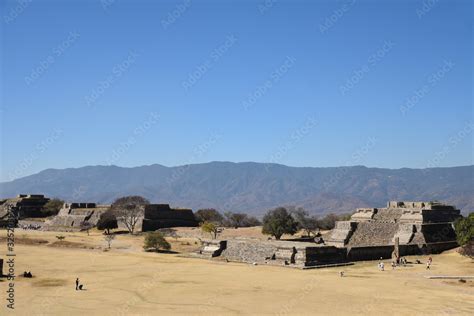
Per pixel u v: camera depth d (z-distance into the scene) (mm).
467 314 59594
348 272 93188
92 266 97938
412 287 77000
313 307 62625
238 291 72375
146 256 116375
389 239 126625
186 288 74500
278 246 106188
